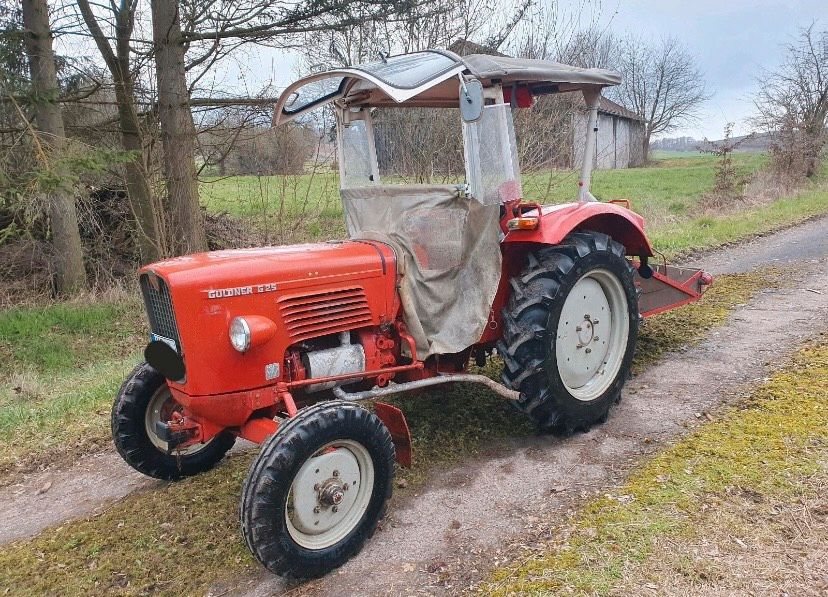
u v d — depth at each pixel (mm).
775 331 5633
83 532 3438
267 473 2697
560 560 2748
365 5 8523
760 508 2977
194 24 8359
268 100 8625
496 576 2727
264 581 2914
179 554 3160
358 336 3570
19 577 3092
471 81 3211
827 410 3902
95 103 8898
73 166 7285
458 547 3004
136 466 3781
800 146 19047
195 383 3061
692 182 24844
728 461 3410
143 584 2951
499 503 3350
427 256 3672
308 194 11328
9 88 7398
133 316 9062
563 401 3869
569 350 3992
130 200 9289
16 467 4387
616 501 3170
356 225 4148
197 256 3387
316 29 8500
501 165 3594
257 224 11508
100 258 10562
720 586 2510
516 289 3801
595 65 10570
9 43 7742
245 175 10625
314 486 2873
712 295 7066
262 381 3191
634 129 39062
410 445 3279
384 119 4875
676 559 2682
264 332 3006
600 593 2523
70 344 8078
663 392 4555
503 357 3811
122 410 3703
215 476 3941
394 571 2881
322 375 3387
